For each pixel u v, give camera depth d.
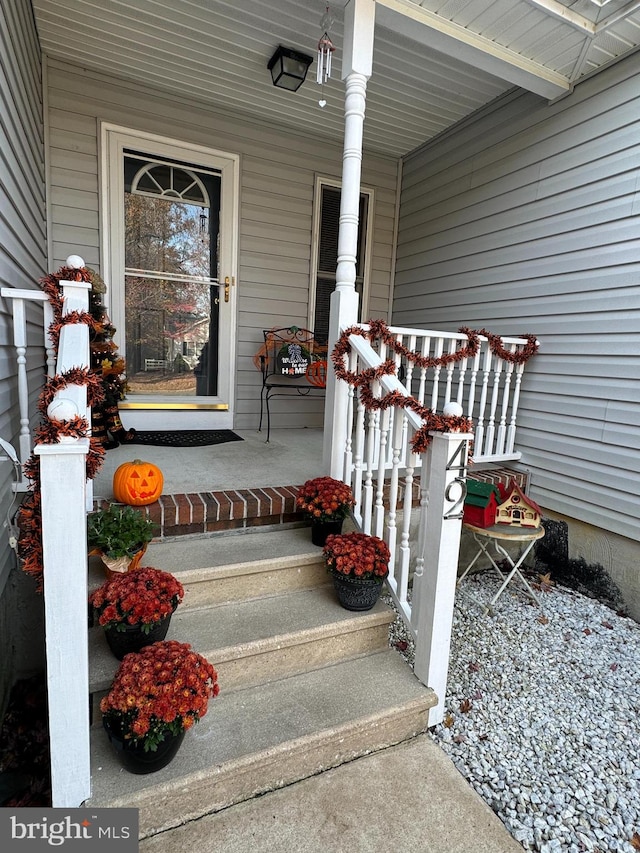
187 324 3.90
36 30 2.90
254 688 1.73
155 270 3.73
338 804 1.44
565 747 1.77
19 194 2.28
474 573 3.27
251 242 4.04
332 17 2.72
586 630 2.56
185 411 3.97
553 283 3.10
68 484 1.11
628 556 2.76
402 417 1.96
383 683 1.79
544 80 2.84
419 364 2.81
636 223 2.61
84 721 1.22
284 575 2.09
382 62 3.14
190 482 2.54
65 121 3.29
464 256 3.86
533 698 2.03
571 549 3.07
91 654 1.59
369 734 1.63
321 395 4.54
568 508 3.05
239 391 4.16
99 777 1.32
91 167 3.41
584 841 1.40
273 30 2.87
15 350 2.18
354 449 2.95
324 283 4.48
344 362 2.39
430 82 3.34
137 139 3.50
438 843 1.34
